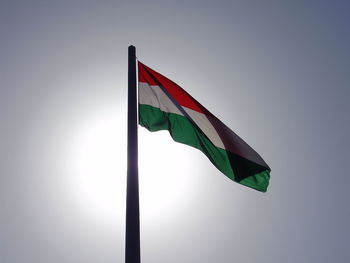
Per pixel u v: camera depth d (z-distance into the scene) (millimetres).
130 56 8219
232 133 9414
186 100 9438
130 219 6215
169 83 9461
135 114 7539
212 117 9492
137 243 6000
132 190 6531
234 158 9219
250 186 9344
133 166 6801
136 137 7211
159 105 9062
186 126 9109
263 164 9281
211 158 9070
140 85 9062
